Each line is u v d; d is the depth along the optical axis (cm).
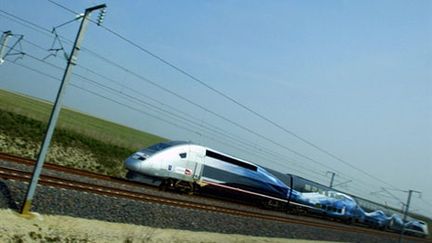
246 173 4241
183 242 2228
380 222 6506
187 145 3691
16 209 1805
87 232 1867
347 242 4194
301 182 5003
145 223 2255
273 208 4662
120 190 2573
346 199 5706
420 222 7881
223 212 3089
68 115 7750
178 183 3662
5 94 7806
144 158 3419
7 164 2489
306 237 3606
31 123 4312
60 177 2542
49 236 1708
